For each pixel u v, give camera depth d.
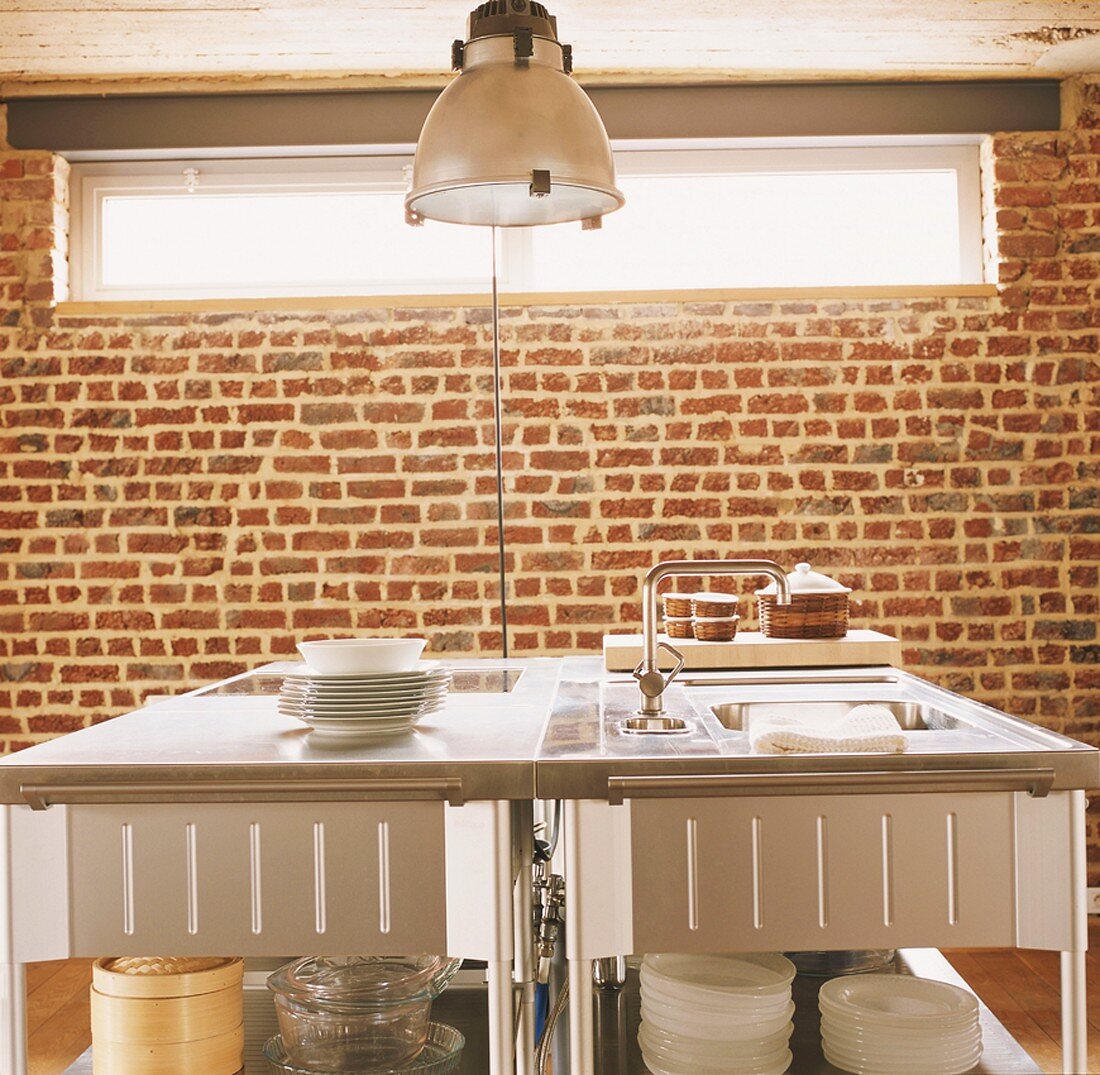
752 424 4.35
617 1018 2.34
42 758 1.92
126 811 1.89
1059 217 4.39
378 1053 2.13
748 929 1.88
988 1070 2.03
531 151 2.19
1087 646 4.33
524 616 4.35
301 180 4.54
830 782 1.85
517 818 2.07
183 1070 2.03
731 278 4.57
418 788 1.84
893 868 1.88
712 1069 2.02
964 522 4.34
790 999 2.12
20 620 4.36
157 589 4.36
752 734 1.97
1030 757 1.88
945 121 4.41
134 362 4.37
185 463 4.37
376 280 4.52
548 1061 2.16
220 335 4.37
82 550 4.36
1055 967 3.83
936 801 1.88
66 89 4.39
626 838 1.88
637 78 4.39
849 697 2.65
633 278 4.55
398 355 4.36
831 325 4.35
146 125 4.42
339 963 2.31
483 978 2.63
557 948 2.59
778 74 4.39
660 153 4.55
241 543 4.36
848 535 4.34
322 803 1.88
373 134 4.40
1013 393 4.35
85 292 4.53
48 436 4.36
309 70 4.32
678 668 2.24
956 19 3.91
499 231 4.52
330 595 4.36
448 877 1.87
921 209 4.57
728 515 4.34
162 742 2.06
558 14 3.84
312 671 2.26
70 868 1.89
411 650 2.14
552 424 4.35
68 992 3.74
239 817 1.88
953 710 2.42
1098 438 4.35
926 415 4.34
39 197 4.40
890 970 2.48
